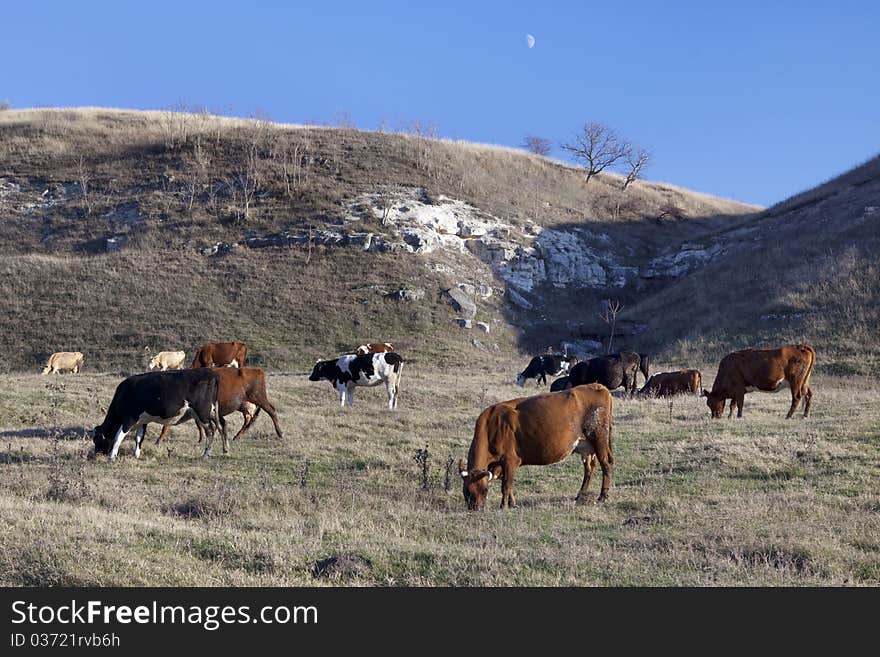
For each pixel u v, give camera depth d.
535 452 13.58
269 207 60.88
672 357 42.78
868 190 60.53
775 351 21.61
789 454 16.02
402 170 67.94
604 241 69.12
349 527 11.97
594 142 84.12
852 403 23.80
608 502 13.56
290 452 18.03
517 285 59.28
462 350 47.25
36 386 27.25
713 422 20.53
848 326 39.97
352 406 26.28
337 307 50.06
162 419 17.58
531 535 11.27
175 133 74.81
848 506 12.58
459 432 20.17
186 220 59.50
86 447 18.41
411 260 55.28
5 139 74.44
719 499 13.30
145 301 49.06
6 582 9.23
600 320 55.41
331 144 72.00
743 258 57.47
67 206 63.31
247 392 19.14
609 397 13.94
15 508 11.87
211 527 11.66
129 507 13.25
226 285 51.53
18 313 47.59
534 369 34.31
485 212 64.69
